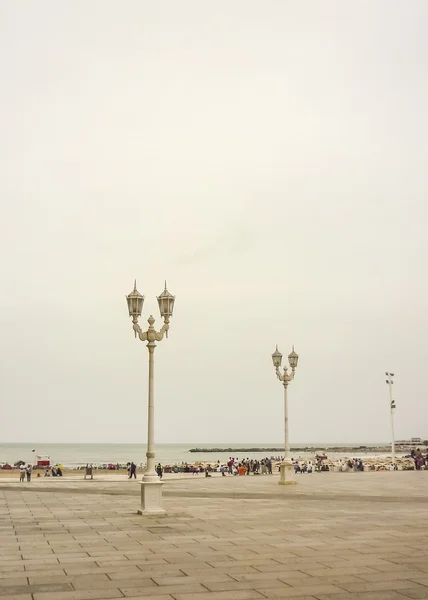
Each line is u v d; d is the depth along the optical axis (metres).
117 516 17.61
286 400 32.25
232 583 9.12
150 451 18.44
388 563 10.66
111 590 8.64
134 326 18.86
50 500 23.30
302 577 9.55
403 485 30.73
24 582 9.12
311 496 24.17
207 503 21.61
